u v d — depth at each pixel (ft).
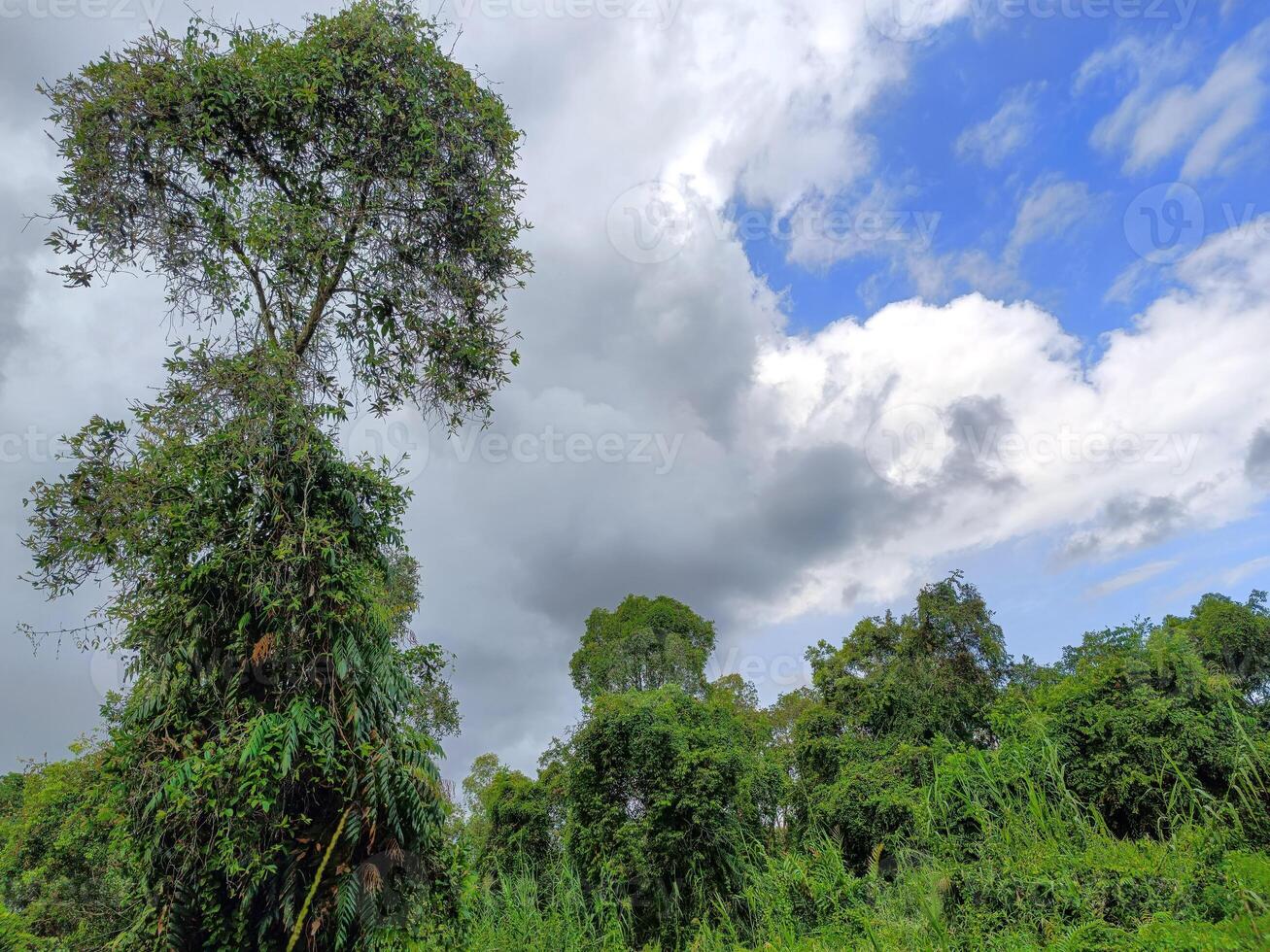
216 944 17.24
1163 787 29.07
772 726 70.44
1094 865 21.30
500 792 54.44
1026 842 25.16
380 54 23.95
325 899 17.78
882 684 54.19
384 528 21.95
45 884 32.55
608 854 40.78
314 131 23.22
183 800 16.80
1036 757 30.73
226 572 19.29
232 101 21.84
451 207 25.16
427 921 19.52
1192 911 17.60
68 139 21.61
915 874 26.25
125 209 22.08
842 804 40.60
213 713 19.10
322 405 21.65
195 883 17.35
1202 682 31.83
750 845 39.73
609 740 43.75
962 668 54.03
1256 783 22.16
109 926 24.64
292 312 23.03
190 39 22.41
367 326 24.31
